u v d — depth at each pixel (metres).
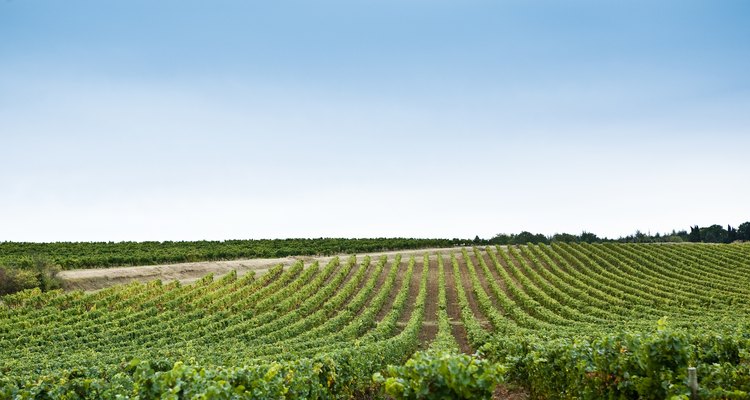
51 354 26.80
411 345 27.28
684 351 9.48
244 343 30.14
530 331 26.69
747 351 12.59
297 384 10.93
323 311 40.09
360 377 15.84
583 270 60.22
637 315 37.84
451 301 47.75
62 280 47.50
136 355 23.92
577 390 11.75
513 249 73.88
